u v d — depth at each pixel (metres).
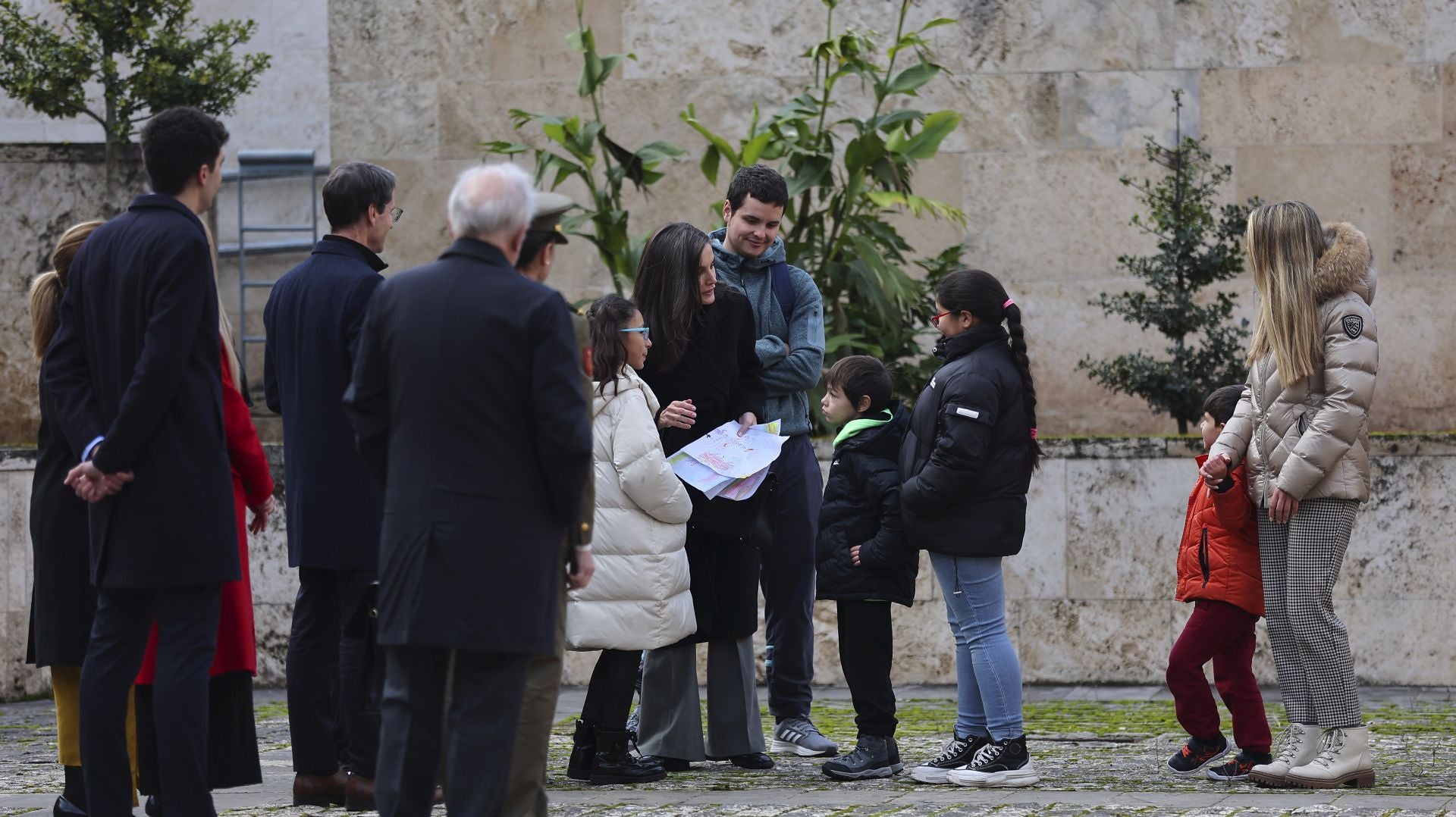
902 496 9.27
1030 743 11.02
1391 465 13.43
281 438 16.05
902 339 14.90
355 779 8.27
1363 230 15.69
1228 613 9.60
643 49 16.41
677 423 9.56
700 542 9.80
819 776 9.72
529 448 6.26
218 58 17.19
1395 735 11.01
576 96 16.44
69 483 6.99
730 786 9.32
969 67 16.08
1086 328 15.89
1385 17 15.64
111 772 7.06
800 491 10.51
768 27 16.28
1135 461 13.73
